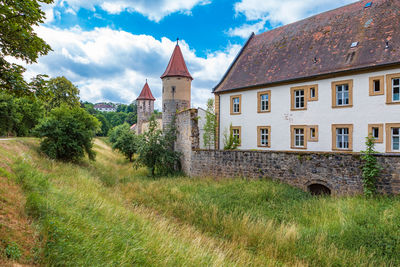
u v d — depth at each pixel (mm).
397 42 14055
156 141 22156
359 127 14719
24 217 5047
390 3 16125
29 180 8227
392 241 6348
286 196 11055
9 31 4871
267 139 19422
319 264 5918
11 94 5281
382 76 13891
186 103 29172
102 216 6656
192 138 19203
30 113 31703
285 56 19688
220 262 5094
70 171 14359
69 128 19625
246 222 8328
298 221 8531
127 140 33906
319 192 12375
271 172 13445
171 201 11375
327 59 16641
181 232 7543
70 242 4121
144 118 61219
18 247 3775
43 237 4191
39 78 5434
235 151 15320
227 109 22109
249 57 22812
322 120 16281
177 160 22297
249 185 12570
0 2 4734
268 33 23500
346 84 15352
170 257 4660
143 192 13117
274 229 7953
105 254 4137
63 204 6480
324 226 7625
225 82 22719
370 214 7844
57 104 33531
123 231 5723
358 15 17312
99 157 31125
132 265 4098
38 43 5414
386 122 13758
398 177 9453
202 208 10000
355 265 5691
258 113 19766
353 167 10602
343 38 16891
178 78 28734
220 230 8258
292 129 17781
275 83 18531
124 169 25906
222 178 15906
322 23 19266
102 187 12641
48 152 18094
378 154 9922
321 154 11609
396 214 7531
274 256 6406
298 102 17766
